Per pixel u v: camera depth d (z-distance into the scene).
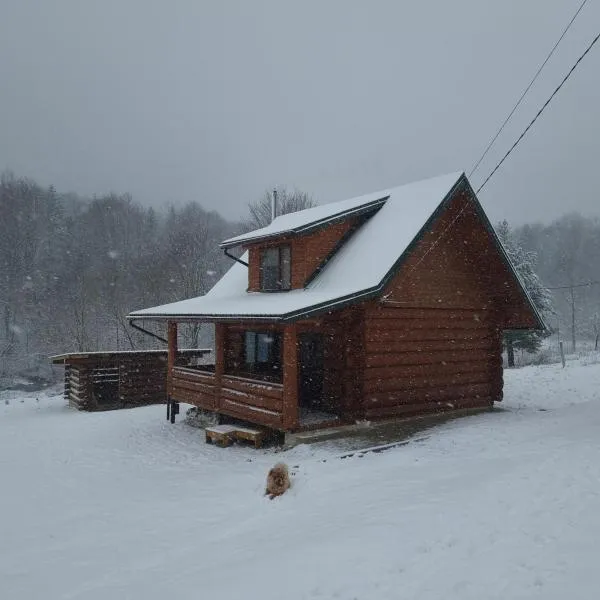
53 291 50.41
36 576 6.69
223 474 10.45
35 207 68.06
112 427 16.17
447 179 14.20
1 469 11.84
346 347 13.02
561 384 20.16
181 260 43.09
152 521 8.33
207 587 5.60
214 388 14.23
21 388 36.69
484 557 5.23
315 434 11.80
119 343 38.34
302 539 6.48
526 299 15.03
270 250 15.52
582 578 4.52
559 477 7.10
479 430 11.54
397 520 6.48
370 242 13.84
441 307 14.48
